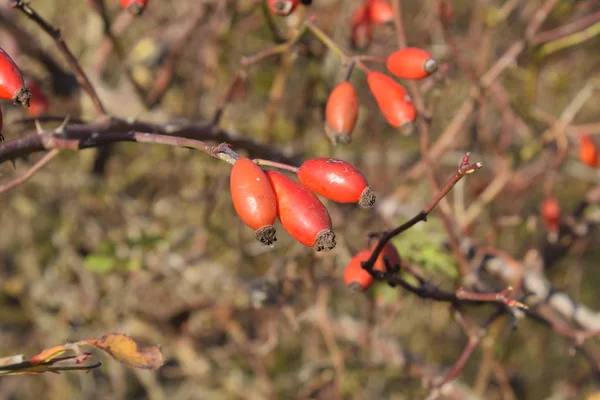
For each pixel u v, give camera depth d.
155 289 0.76
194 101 0.85
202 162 0.81
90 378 0.95
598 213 0.71
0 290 0.85
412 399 0.87
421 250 0.56
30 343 0.92
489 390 0.98
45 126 0.68
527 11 0.93
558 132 0.68
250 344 0.80
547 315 0.63
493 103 0.91
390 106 0.44
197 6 0.80
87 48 0.86
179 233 0.82
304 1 0.48
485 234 0.84
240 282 0.74
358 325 0.76
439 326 0.93
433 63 0.44
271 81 0.86
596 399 0.61
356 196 0.38
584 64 1.06
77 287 0.85
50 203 0.92
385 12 0.56
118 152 0.91
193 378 0.85
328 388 0.75
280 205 0.37
